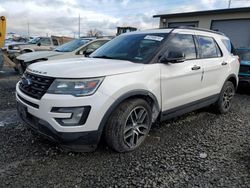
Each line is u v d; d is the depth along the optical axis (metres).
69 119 2.86
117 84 3.08
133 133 3.40
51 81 2.95
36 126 3.10
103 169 2.96
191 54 4.31
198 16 18.34
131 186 2.65
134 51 3.91
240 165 3.14
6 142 3.60
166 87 3.76
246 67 7.60
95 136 2.99
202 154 3.42
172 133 4.18
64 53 7.98
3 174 2.79
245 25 15.87
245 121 4.97
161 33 4.11
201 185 2.70
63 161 3.11
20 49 13.52
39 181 2.68
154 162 3.16
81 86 2.87
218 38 5.17
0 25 10.77
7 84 8.30
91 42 8.29
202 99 4.60
